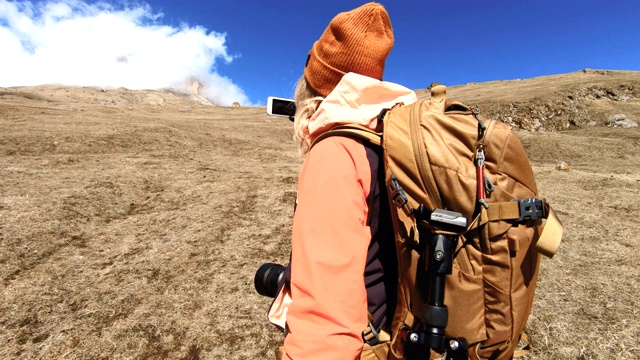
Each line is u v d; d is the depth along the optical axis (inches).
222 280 168.6
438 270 33.9
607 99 1270.9
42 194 257.4
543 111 1151.0
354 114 38.1
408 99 43.9
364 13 41.8
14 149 418.9
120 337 128.3
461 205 33.8
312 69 44.4
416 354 35.8
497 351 37.0
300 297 31.3
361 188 35.6
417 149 34.5
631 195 294.5
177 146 552.4
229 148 600.7
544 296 146.6
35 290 152.7
